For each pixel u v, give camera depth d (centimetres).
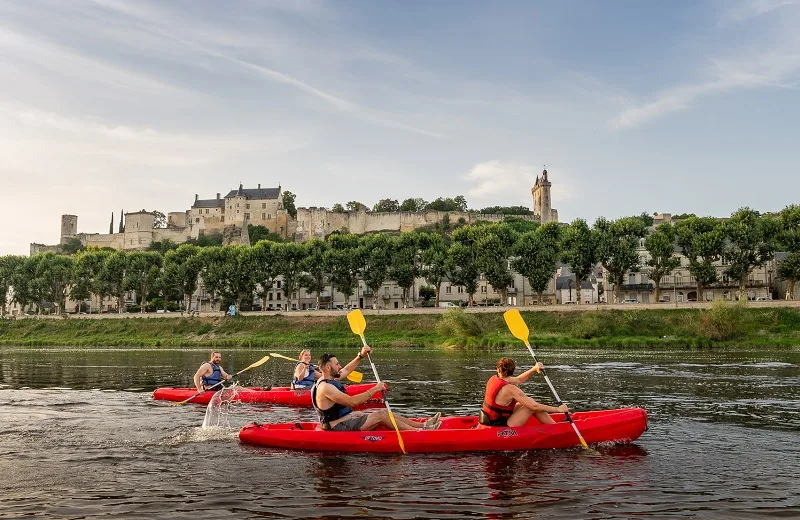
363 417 1145
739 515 756
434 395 1909
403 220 14175
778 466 988
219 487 890
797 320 5156
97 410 1645
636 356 3706
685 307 5562
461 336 5466
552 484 891
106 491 873
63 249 15100
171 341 6494
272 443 1144
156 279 8469
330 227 13912
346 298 7531
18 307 10938
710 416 1461
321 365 1173
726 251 6116
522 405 1102
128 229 14675
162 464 1029
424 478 925
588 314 5709
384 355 4122
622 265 6253
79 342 6756
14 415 1558
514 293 9181
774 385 2084
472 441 1074
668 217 11881
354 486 888
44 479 940
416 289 9594
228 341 6256
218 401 1738
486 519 746
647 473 947
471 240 7081
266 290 7712
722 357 3509
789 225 6259
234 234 13888
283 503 814
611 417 1125
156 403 1784
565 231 6706
